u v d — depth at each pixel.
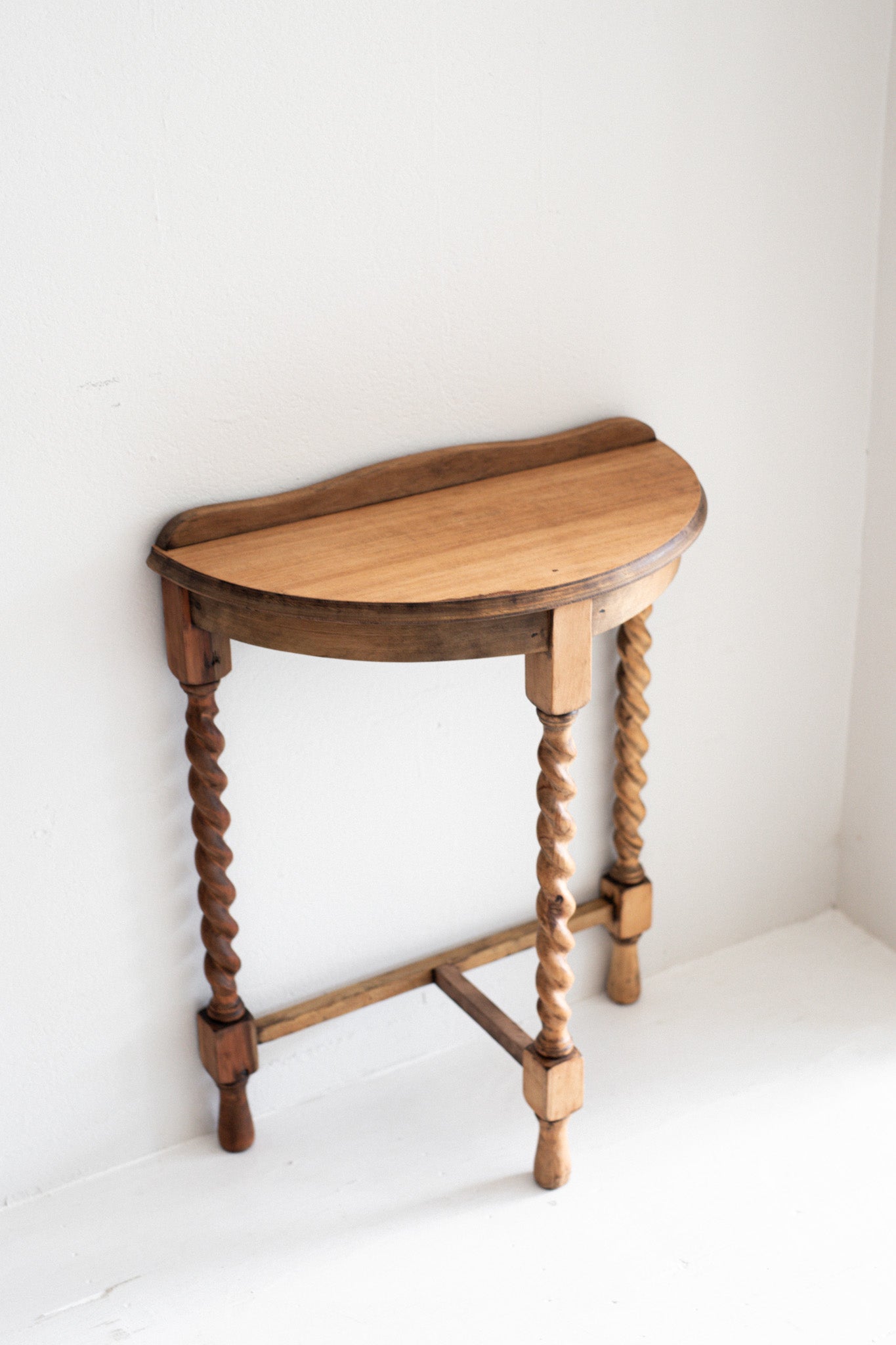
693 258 2.09
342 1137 2.16
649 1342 1.78
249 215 1.74
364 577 1.66
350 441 1.92
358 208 1.81
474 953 2.26
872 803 2.58
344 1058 2.25
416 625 1.61
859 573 2.48
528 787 2.28
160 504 1.82
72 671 1.84
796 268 2.19
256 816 2.05
